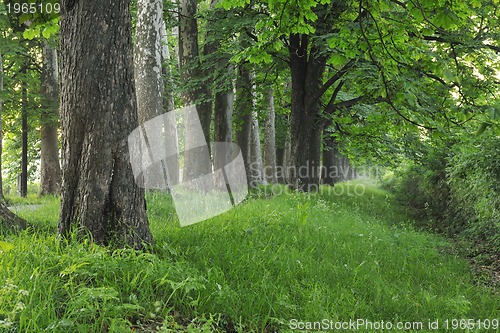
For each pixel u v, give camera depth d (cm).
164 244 573
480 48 1280
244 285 537
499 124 441
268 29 729
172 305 451
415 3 519
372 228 1153
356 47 671
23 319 339
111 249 534
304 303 525
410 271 753
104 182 545
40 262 448
